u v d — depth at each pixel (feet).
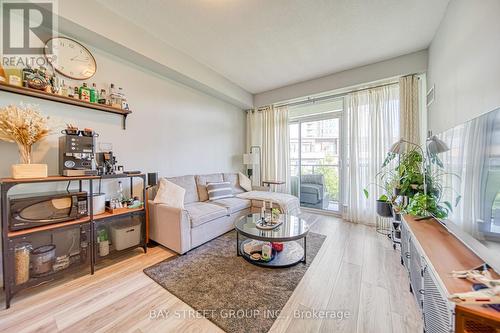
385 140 10.94
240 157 16.03
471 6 5.03
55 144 6.87
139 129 9.27
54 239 6.35
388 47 9.25
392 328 4.41
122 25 7.45
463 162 4.34
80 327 4.41
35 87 6.00
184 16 7.34
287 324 4.53
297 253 7.82
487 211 3.43
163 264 7.07
